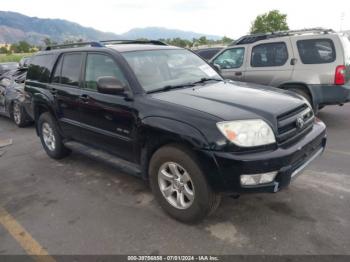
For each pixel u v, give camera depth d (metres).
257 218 3.18
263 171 2.64
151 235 3.02
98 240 3.01
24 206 3.75
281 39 6.33
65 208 3.64
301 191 3.64
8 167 5.06
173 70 3.95
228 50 7.33
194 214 3.01
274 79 6.48
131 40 4.84
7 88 8.23
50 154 5.29
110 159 3.98
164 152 3.07
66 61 4.64
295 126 3.04
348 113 7.20
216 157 2.68
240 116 2.78
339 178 3.91
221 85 3.82
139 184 4.12
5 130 7.70
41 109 5.31
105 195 3.88
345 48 5.80
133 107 3.35
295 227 3.00
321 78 5.89
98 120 3.92
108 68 3.83
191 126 2.82
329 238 2.82
